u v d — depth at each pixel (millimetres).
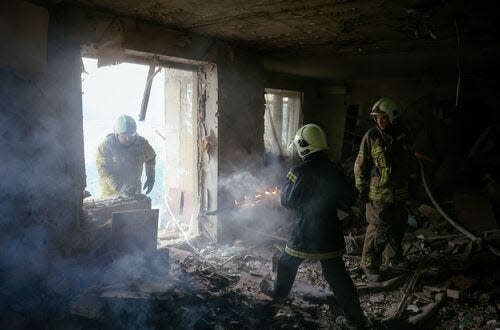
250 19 3742
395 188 3859
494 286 3846
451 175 6816
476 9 3258
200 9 3422
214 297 3484
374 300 3689
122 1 3227
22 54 2822
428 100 7293
